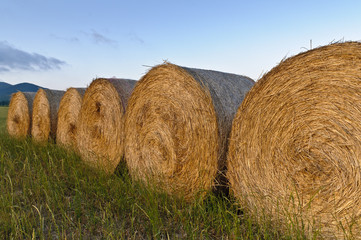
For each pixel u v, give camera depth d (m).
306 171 3.15
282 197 3.31
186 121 4.24
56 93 9.32
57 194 4.45
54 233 3.50
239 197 3.73
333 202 2.93
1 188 4.62
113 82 6.06
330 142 2.97
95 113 6.48
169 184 4.50
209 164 3.94
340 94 2.91
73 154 6.78
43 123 9.11
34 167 5.61
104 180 5.12
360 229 2.75
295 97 3.24
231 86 4.46
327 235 2.96
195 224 3.56
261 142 3.52
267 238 3.11
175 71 4.44
